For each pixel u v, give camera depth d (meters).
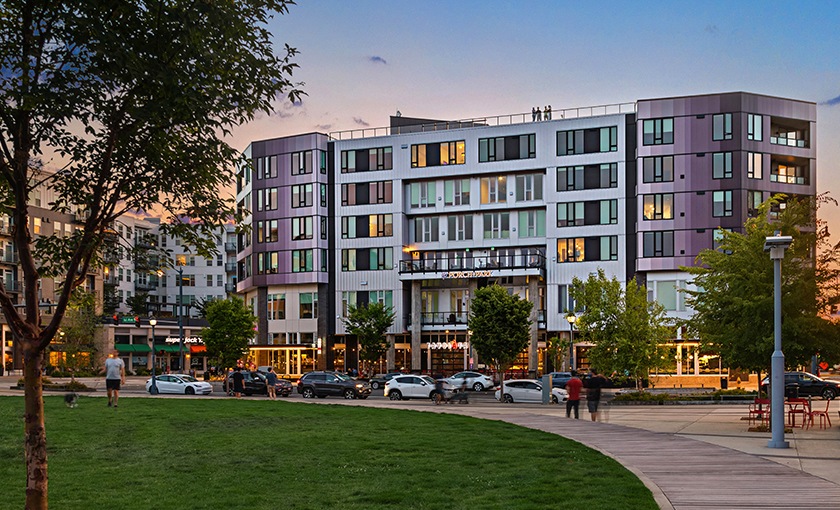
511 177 67.38
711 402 37.38
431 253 70.06
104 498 12.16
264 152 73.94
